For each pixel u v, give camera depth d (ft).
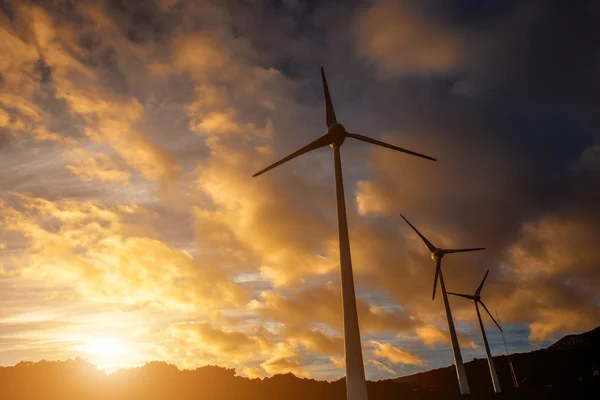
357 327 117.19
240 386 408.46
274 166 159.12
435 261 313.32
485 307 372.79
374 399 301.84
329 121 164.86
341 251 129.59
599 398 236.84
